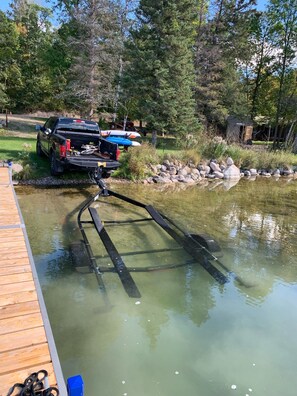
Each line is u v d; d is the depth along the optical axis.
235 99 19.97
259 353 2.82
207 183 11.17
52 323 3.04
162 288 3.82
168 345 2.85
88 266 4.16
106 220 6.22
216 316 3.33
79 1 16.27
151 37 14.30
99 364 2.59
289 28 21.03
